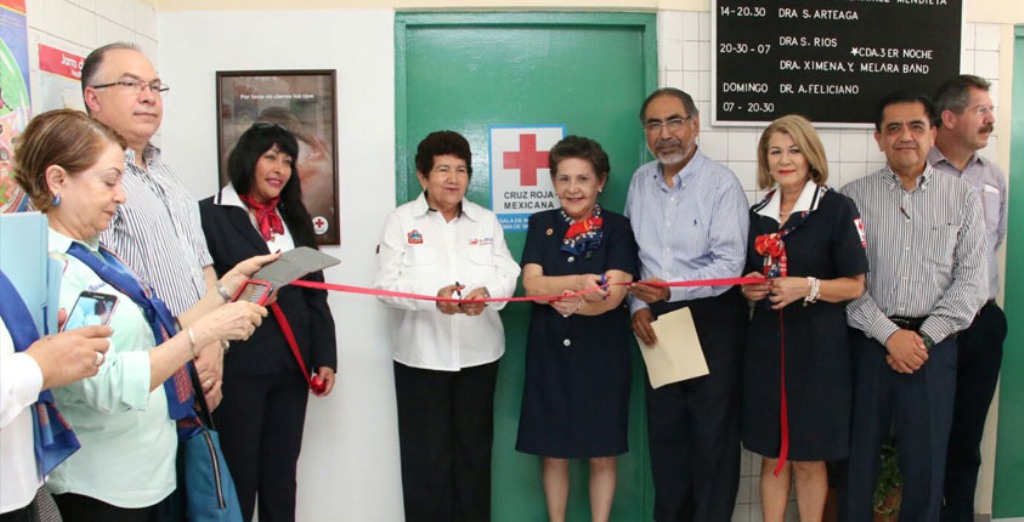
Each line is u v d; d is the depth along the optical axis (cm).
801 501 240
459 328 237
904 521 235
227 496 166
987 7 275
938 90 262
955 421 262
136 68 176
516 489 274
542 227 248
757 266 232
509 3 262
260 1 257
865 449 231
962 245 229
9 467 121
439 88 269
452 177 232
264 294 161
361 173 261
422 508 241
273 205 226
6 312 119
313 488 262
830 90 267
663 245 240
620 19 269
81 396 135
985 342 253
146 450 147
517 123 271
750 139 268
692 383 237
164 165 201
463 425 242
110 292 142
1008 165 279
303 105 258
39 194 137
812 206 222
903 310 233
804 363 222
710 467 235
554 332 241
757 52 264
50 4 192
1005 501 287
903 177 238
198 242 201
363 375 263
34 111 184
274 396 224
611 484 252
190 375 164
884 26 269
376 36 260
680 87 266
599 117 273
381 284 232
